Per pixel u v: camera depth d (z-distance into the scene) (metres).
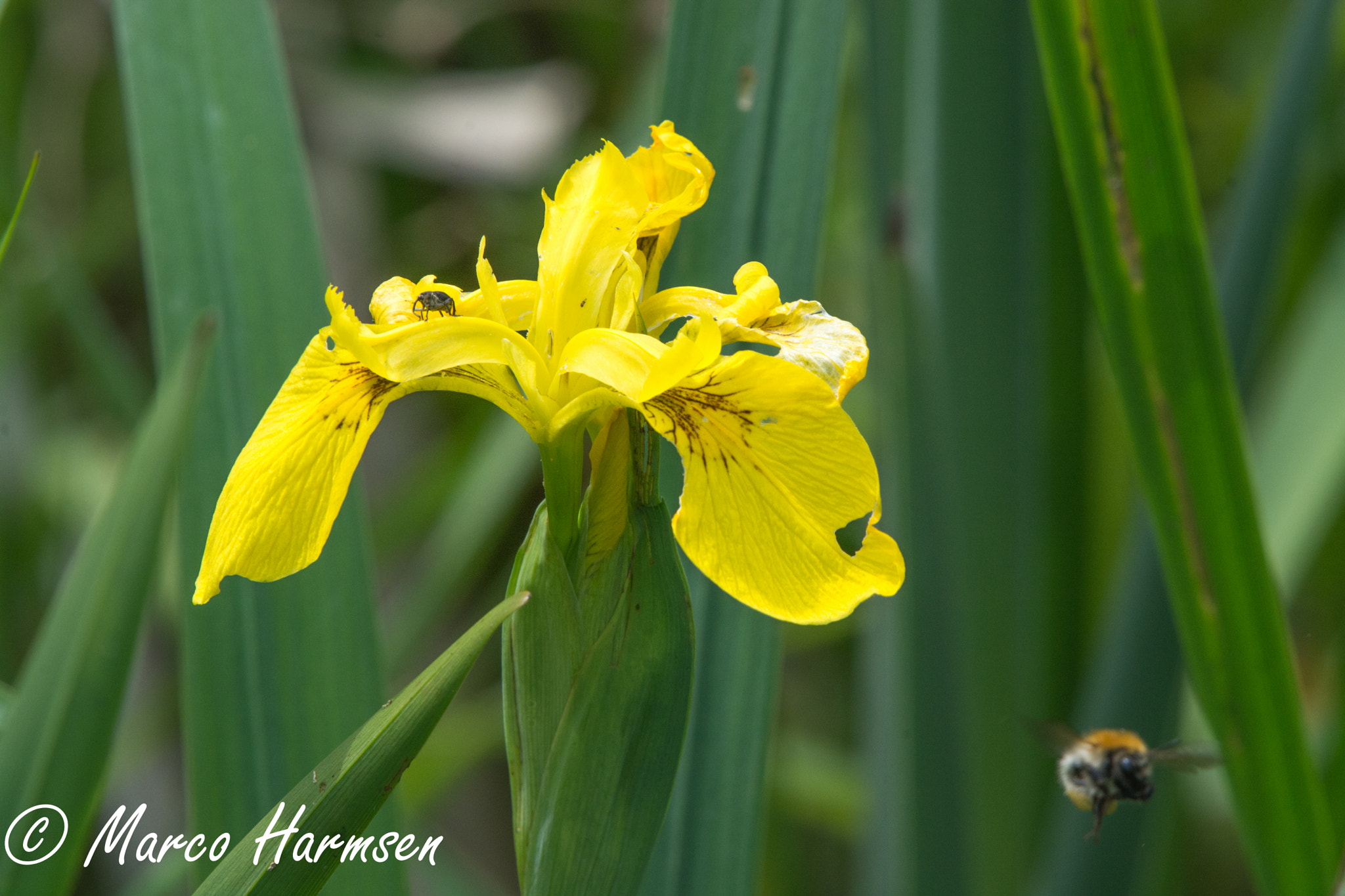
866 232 0.87
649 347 0.74
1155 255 0.79
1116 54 0.78
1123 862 0.88
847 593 0.73
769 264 0.82
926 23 0.87
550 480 0.75
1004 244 0.88
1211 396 0.79
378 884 0.80
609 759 0.75
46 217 1.24
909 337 0.85
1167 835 0.97
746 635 0.82
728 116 0.82
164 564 1.06
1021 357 0.90
